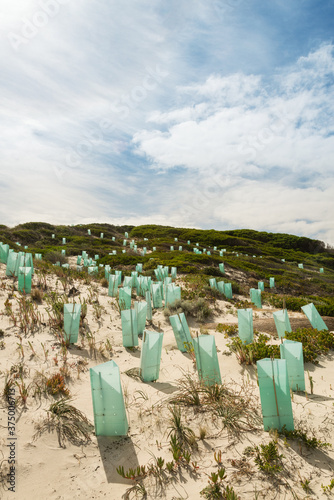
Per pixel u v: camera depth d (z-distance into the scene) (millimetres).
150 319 7887
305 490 2227
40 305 7137
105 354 5316
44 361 4480
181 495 2252
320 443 2748
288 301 11430
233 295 13195
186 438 2920
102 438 2979
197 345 4176
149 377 4352
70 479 2416
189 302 9000
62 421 3068
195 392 3666
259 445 2775
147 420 3287
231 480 2363
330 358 5484
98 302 8383
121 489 2342
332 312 9648
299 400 3697
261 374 3068
